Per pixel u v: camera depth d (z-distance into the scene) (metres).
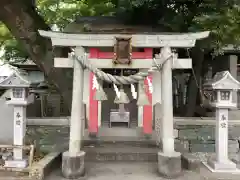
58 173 5.30
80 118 5.25
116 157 6.11
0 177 4.85
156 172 5.36
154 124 7.13
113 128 7.82
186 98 9.70
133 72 7.37
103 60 5.49
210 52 9.39
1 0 6.12
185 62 5.38
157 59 5.38
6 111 6.33
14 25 6.54
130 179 4.96
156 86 5.86
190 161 5.54
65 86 7.29
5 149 5.80
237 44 7.21
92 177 5.05
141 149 6.41
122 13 9.12
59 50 7.23
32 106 8.27
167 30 7.42
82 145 6.64
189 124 6.82
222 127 5.51
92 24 8.20
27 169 4.98
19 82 5.14
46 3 10.02
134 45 5.42
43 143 6.69
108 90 9.37
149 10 8.23
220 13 6.25
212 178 5.02
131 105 9.27
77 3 10.69
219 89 5.37
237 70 12.45
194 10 6.86
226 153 5.52
